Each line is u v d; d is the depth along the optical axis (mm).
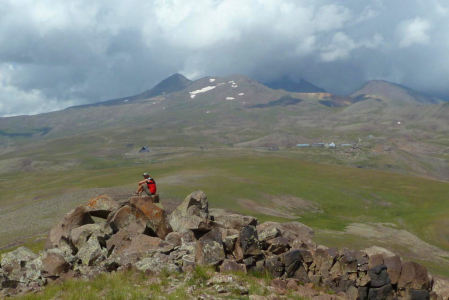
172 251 17250
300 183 142875
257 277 15148
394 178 170375
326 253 15758
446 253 67375
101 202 21891
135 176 162250
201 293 12531
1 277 15445
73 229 19453
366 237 74938
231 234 18094
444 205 120062
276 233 17609
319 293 14305
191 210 20953
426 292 14641
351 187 143750
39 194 132875
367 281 14727
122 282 13719
